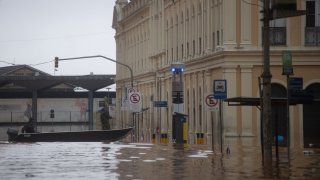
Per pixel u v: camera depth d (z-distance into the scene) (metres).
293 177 20.16
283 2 24.16
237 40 43.72
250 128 43.41
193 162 26.30
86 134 54.12
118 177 20.31
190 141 54.09
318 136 43.69
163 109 64.12
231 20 43.69
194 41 54.41
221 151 32.47
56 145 44.38
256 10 43.78
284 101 27.33
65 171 22.50
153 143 47.47
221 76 44.81
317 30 44.22
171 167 23.95
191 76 54.28
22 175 21.14
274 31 44.12
